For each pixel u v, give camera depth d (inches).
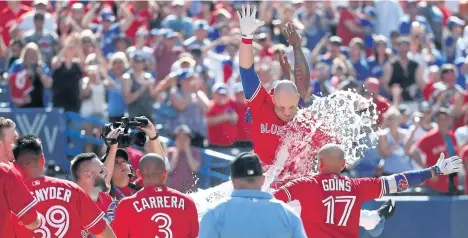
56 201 726.5
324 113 810.2
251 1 1935.3
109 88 1514.5
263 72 1518.2
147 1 1790.1
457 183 1330.0
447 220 1173.7
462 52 1866.4
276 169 776.3
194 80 1481.3
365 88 1459.2
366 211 878.4
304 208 733.9
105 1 1881.2
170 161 1343.5
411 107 1667.1
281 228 617.3
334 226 733.9
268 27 1845.5
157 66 1622.8
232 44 1638.8
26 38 1611.7
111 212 821.2
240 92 1473.9
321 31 1843.0
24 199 704.4
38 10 1663.4
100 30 1756.9
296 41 856.9
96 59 1546.5
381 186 753.0
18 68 1505.9
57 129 1473.9
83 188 804.6
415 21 1900.8
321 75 1525.6
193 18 1914.4
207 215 620.1
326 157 745.0
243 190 625.3
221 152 1465.3
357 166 1378.0
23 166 734.5
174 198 735.1
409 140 1401.3
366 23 1881.2
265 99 773.3
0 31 1739.7
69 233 725.9
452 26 1882.4
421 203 1175.6
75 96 1518.2
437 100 1589.6
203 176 1358.3
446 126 1385.3
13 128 756.0
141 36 1640.0
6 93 1560.0
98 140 1477.6
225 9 1923.0
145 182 741.9
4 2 1759.4
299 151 789.9
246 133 1389.0
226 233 613.0
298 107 839.1
